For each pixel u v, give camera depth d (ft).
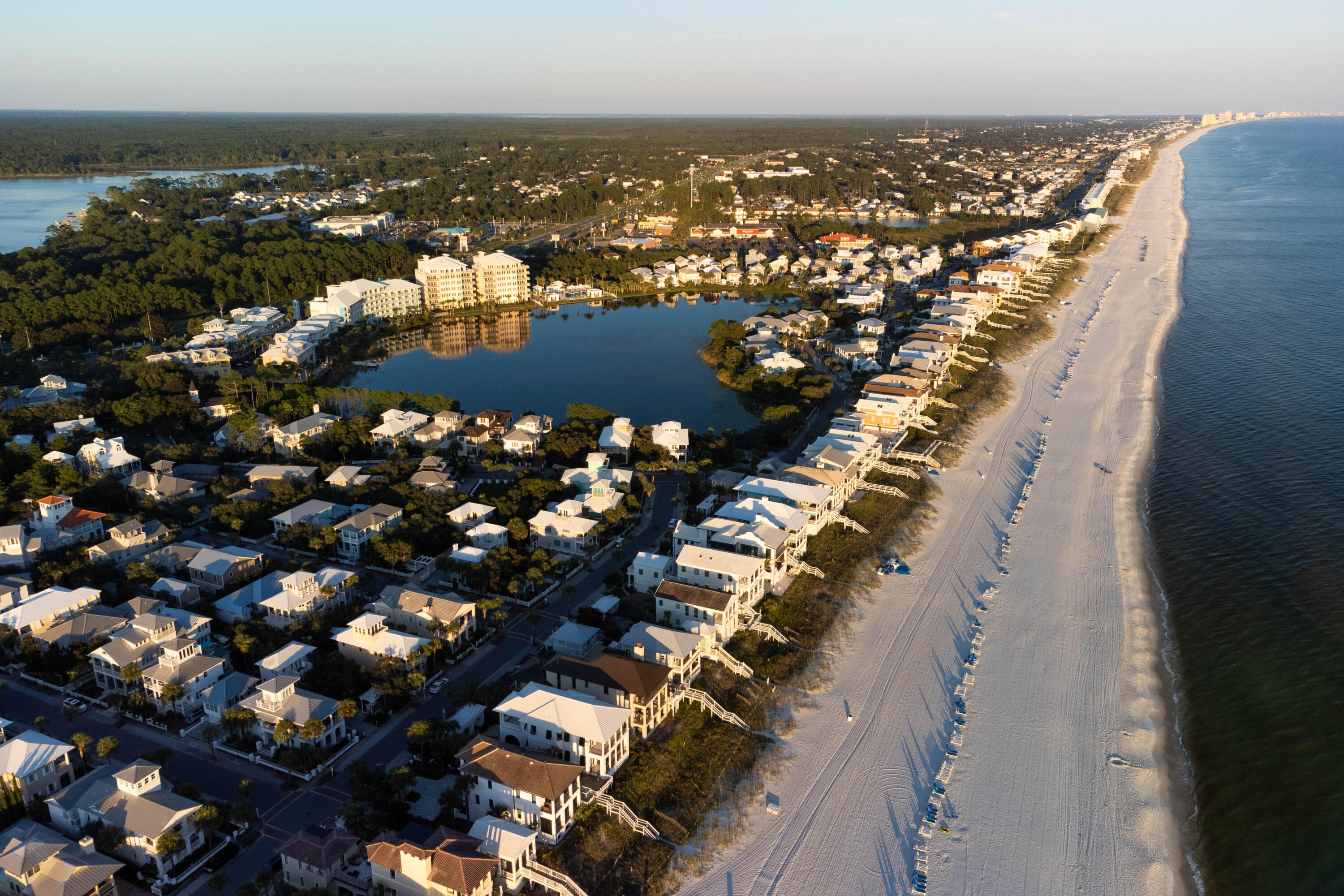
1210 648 515.91
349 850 342.23
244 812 359.46
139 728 438.81
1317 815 393.09
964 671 495.82
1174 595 574.56
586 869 350.43
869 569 594.24
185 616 497.05
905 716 458.91
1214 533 646.33
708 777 407.85
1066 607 560.61
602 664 437.17
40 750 389.19
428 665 479.00
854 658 506.07
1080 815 397.39
